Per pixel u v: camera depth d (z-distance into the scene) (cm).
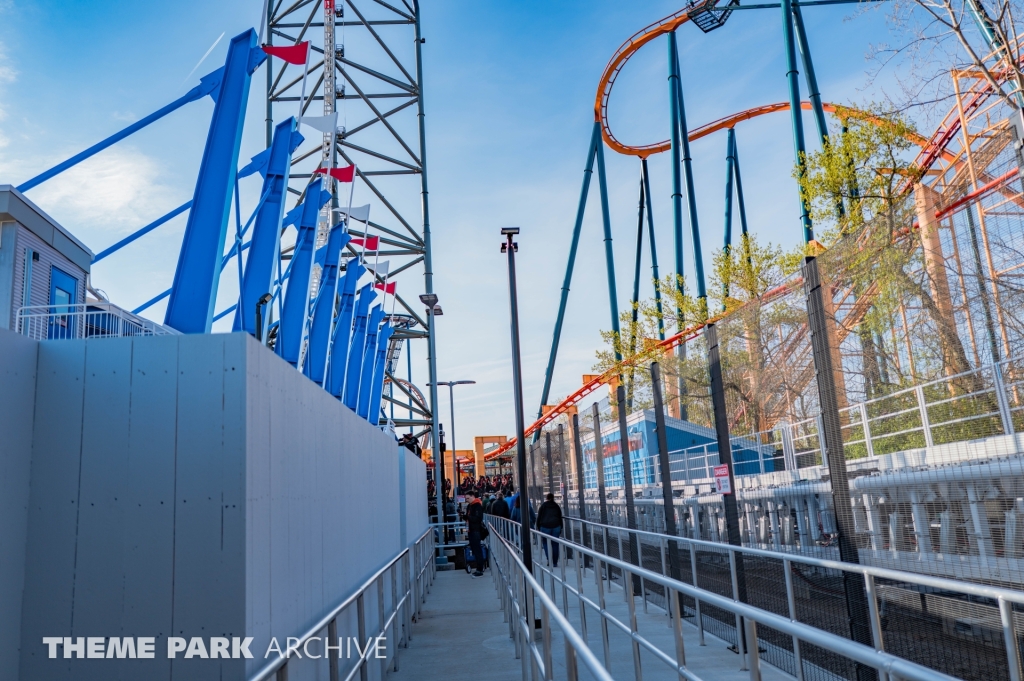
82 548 515
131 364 532
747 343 856
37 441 527
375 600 938
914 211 588
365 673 697
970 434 552
